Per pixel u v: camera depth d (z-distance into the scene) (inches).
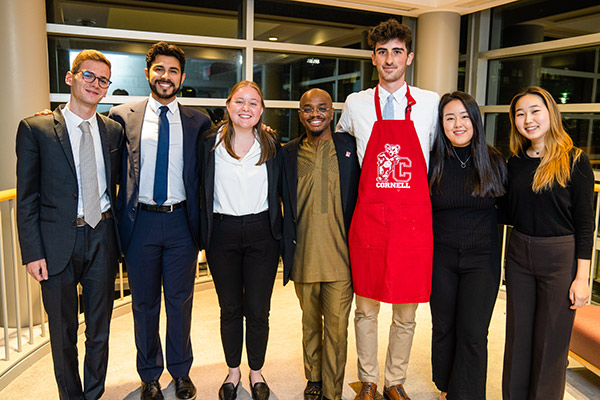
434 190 87.0
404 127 84.8
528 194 80.4
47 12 140.3
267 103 175.2
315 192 88.7
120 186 92.0
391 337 96.3
